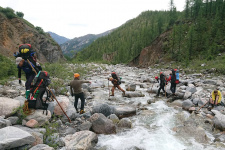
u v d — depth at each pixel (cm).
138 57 5456
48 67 1477
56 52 4525
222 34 3597
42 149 329
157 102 864
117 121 577
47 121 473
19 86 833
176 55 3734
